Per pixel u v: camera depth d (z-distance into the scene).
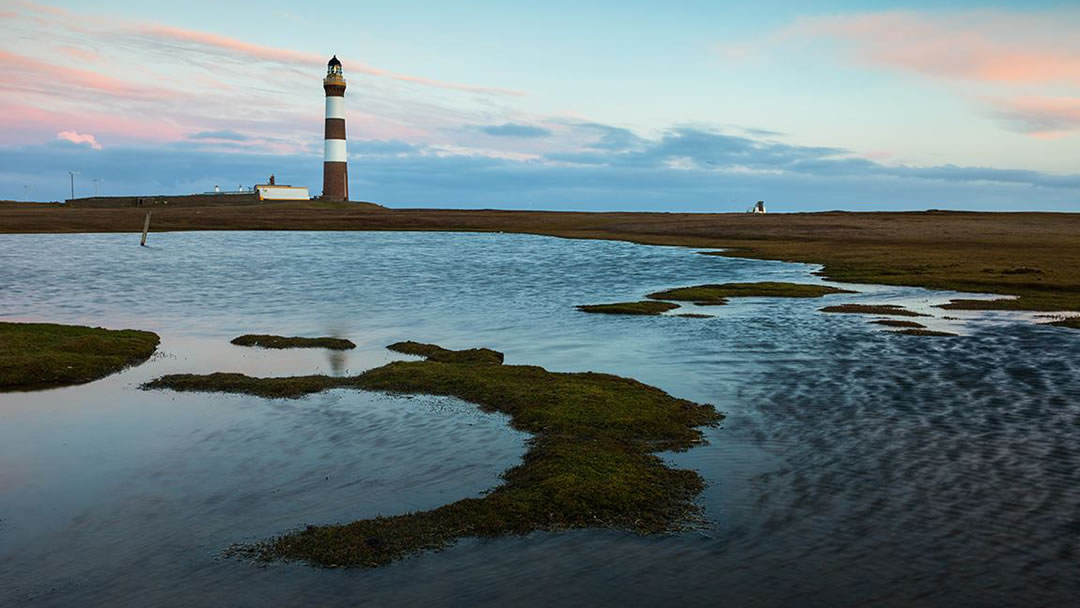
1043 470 17.02
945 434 19.73
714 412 22.25
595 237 126.19
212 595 11.92
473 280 64.81
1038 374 26.72
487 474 17.22
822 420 21.20
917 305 45.78
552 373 26.94
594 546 13.52
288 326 39.91
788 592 11.93
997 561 12.84
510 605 11.59
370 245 111.56
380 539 13.67
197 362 30.48
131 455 18.83
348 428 20.97
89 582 12.38
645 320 41.22
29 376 27.00
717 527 14.26
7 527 14.55
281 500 15.80
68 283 60.22
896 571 12.52
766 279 64.62
